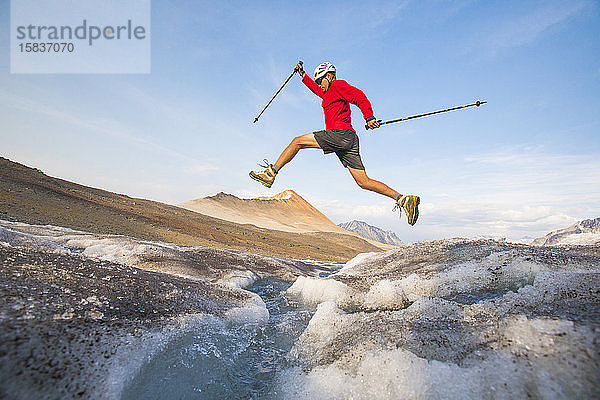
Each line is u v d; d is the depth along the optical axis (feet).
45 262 11.87
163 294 12.54
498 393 6.34
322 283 20.74
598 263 14.55
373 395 7.65
